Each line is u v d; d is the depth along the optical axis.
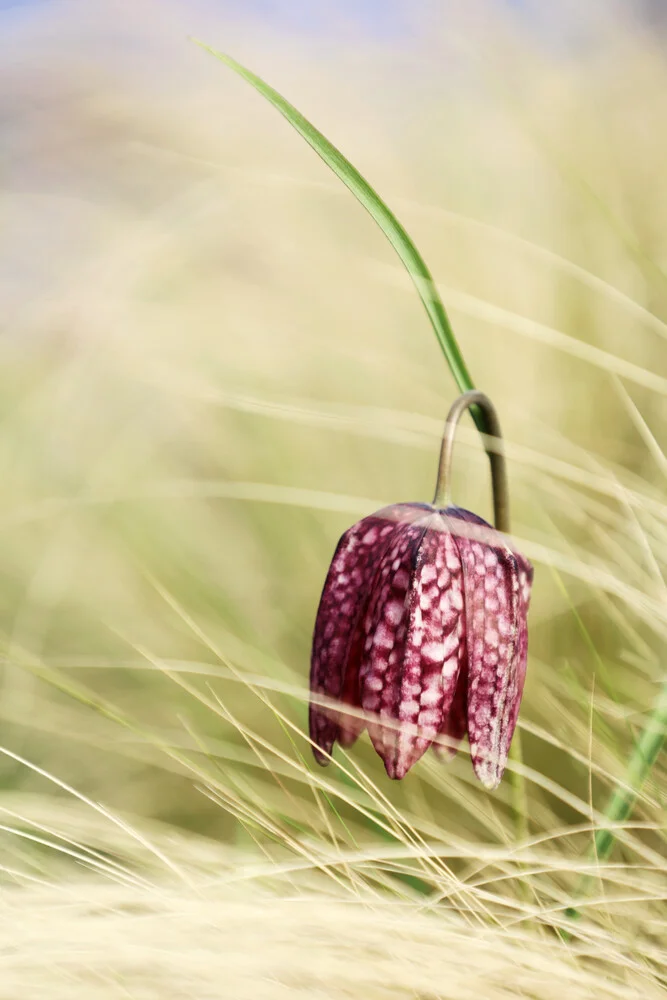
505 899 0.53
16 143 0.90
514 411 0.65
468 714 0.52
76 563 0.73
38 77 0.91
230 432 0.80
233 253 0.88
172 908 0.54
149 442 0.84
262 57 0.91
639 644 0.60
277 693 0.63
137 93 0.90
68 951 0.53
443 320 0.54
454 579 0.52
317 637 0.52
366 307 0.85
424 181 0.82
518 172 0.77
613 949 0.54
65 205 0.89
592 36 0.80
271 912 0.53
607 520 0.62
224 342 0.86
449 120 0.82
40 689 0.64
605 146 0.74
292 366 0.86
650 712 0.59
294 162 0.88
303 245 0.87
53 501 0.71
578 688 0.58
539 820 0.58
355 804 0.54
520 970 0.53
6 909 0.54
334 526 0.75
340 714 0.52
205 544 0.75
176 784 0.62
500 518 0.54
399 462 0.77
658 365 0.65
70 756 0.63
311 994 0.52
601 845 0.55
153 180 0.89
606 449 0.65
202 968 0.52
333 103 0.89
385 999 0.52
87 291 0.84
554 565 0.58
